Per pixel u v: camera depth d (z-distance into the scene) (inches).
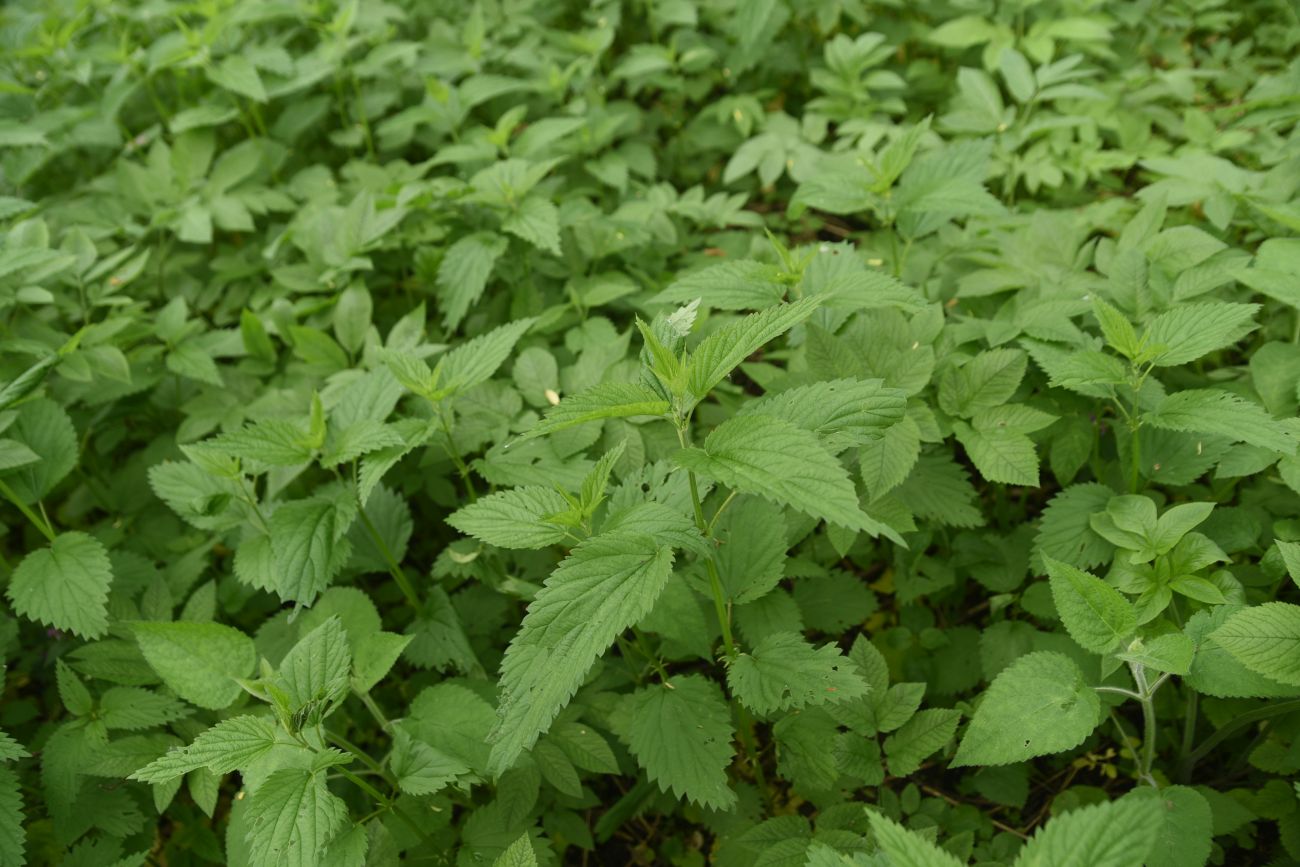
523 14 61.8
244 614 41.4
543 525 32.7
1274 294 35.6
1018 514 40.6
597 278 45.1
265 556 36.7
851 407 31.5
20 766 38.1
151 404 45.0
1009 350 36.7
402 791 34.8
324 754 31.7
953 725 34.8
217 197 50.4
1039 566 37.1
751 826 36.6
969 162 40.7
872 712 35.2
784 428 29.7
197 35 52.8
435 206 46.6
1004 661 36.7
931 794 37.7
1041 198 51.0
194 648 34.1
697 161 58.8
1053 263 40.5
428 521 43.8
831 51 53.2
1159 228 39.8
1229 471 34.8
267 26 64.2
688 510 33.3
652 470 34.6
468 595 40.1
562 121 47.2
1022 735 31.8
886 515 35.9
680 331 31.0
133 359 42.9
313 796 31.1
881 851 32.4
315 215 45.5
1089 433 37.5
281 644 37.5
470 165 48.4
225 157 51.7
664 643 36.1
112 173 55.8
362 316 42.8
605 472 32.3
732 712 37.9
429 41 58.6
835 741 35.1
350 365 42.6
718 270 37.2
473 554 38.1
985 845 35.9
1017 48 53.5
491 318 45.9
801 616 36.7
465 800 36.8
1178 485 36.9
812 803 37.5
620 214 47.3
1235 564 36.1
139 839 37.1
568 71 52.7
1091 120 47.1
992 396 36.5
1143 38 56.3
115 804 36.4
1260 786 35.7
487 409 39.5
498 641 39.9
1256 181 41.4
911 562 38.6
